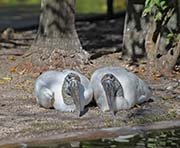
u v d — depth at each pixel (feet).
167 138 34.30
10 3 155.63
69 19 52.39
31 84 47.65
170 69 50.52
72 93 38.81
